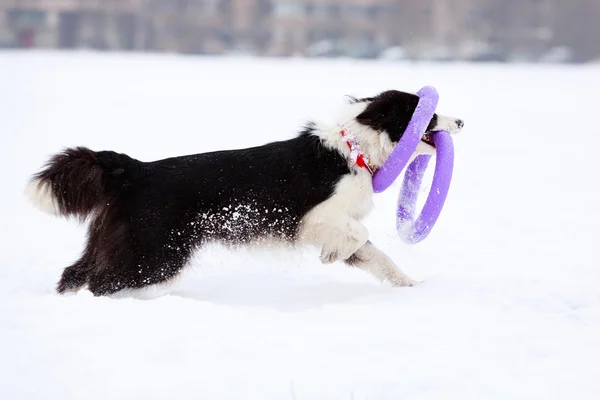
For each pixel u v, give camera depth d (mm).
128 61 62969
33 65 51844
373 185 8672
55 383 5508
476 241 10844
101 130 23203
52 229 11633
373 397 5336
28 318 6766
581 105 32562
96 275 8078
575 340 6422
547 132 24516
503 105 32094
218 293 8523
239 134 22359
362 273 9445
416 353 6082
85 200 8141
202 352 6016
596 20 91750
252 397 5324
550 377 5633
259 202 8328
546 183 15820
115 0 102875
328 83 40000
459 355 6031
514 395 5344
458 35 97750
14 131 22531
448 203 13773
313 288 8711
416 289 8281
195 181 8219
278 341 6281
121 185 8117
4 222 12039
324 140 8508
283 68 55750
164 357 5926
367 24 107750
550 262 9547
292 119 25859
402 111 8609
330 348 6156
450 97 34469
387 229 11539
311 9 109188
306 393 5367
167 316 6867
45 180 8133
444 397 5328
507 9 97625
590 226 11703
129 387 5449
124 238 8000
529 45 96750
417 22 98688
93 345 6117
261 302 8180
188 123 25188
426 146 9109
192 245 8219
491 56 84312
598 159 19078
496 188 15297
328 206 8406
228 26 106938
